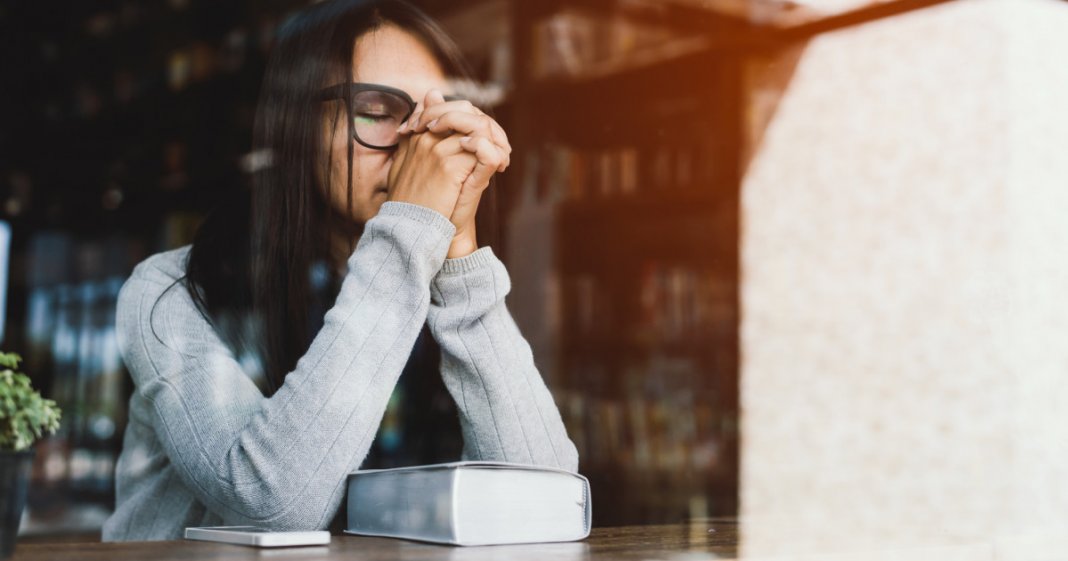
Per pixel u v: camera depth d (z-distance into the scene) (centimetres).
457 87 126
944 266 280
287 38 124
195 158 396
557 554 80
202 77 364
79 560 71
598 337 348
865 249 297
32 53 387
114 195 433
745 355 325
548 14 333
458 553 78
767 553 83
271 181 121
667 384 338
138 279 117
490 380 109
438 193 101
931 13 284
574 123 343
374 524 93
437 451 151
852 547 91
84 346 438
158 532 117
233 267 119
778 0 294
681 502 321
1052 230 265
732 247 329
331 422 93
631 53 333
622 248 349
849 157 302
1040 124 265
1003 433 266
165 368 107
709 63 325
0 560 71
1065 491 260
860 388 296
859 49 300
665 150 336
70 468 408
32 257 444
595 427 341
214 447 98
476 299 108
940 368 279
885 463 288
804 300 312
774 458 315
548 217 341
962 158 278
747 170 324
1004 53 271
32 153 423
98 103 399
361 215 120
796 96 316
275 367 118
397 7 125
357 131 118
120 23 372
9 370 75
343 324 96
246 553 77
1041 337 265
